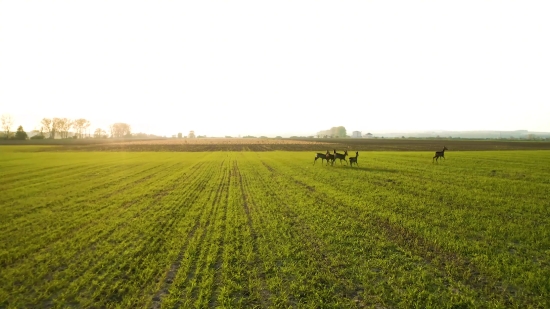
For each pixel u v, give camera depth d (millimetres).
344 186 20031
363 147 78000
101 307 6355
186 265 8062
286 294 6770
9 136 134250
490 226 11211
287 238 10156
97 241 10125
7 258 8641
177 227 11477
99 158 45938
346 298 6539
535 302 6359
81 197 17109
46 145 95062
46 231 11109
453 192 17547
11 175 26344
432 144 92750
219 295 6684
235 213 13438
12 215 13320
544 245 9406
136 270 7801
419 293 6656
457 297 6535
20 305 6367
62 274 7691
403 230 10984
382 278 7469
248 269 7973
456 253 8914
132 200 16453
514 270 7676
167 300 6406
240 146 88125
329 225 11633
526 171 26250
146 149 74875
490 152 53750
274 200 16094
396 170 28219
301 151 64000
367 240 10000
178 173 27969
